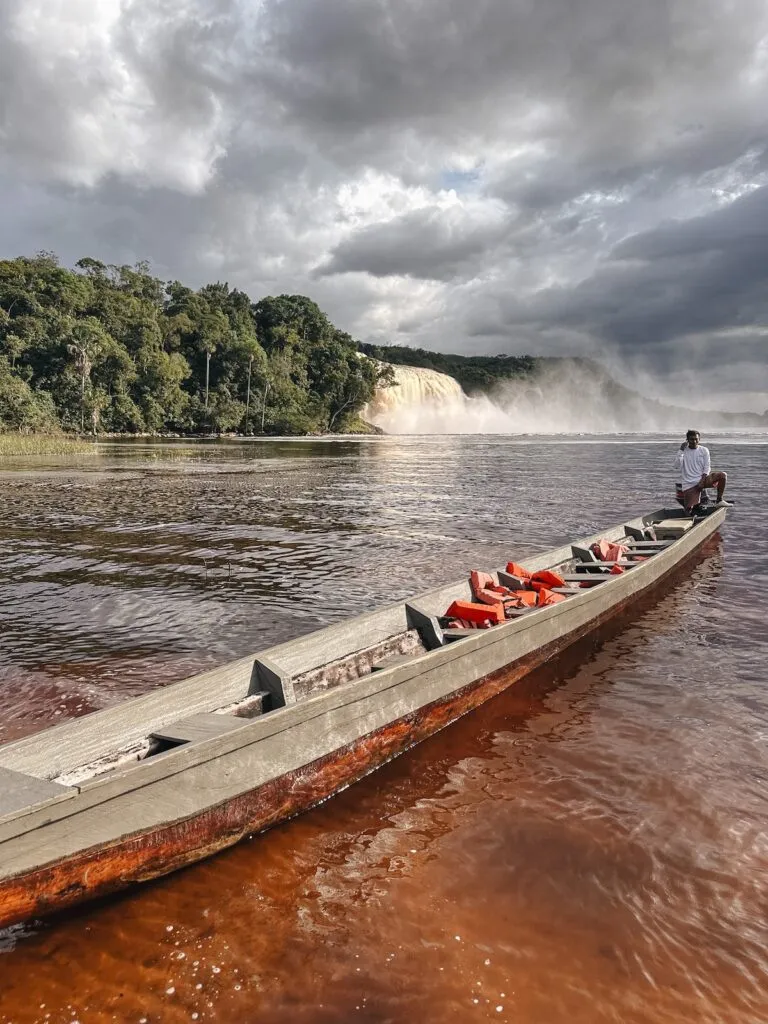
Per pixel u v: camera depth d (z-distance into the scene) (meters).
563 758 4.89
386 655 6.16
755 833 3.97
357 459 40.09
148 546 12.76
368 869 3.73
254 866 3.74
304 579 10.23
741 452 41.06
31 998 2.88
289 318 103.69
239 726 3.85
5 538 13.50
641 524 12.91
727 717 5.48
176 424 82.31
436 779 4.65
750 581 9.91
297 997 2.90
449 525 15.11
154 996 2.90
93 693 6.05
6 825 2.89
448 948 3.17
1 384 62.59
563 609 6.85
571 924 3.31
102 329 75.75
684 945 3.18
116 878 3.36
